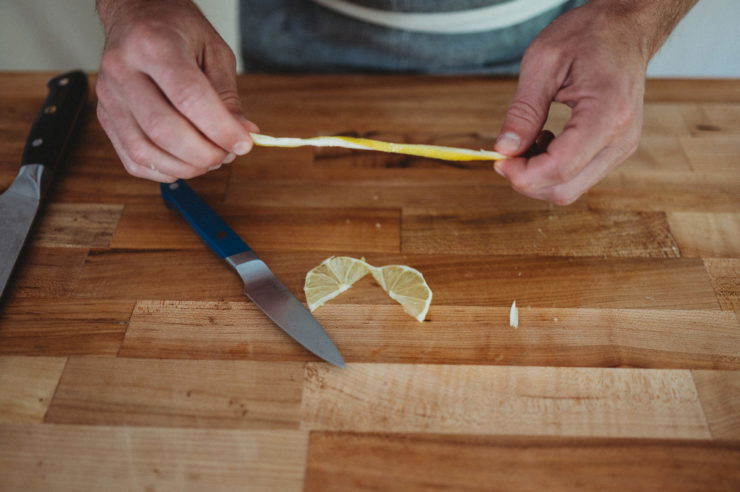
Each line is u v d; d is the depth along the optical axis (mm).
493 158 514
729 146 655
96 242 579
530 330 525
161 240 581
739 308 538
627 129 509
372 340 519
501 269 563
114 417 479
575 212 603
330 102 699
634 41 529
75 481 451
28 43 997
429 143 657
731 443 469
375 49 776
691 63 971
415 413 481
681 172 633
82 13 965
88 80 720
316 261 569
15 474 455
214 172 634
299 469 457
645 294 547
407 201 613
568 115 682
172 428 474
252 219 598
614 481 452
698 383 497
